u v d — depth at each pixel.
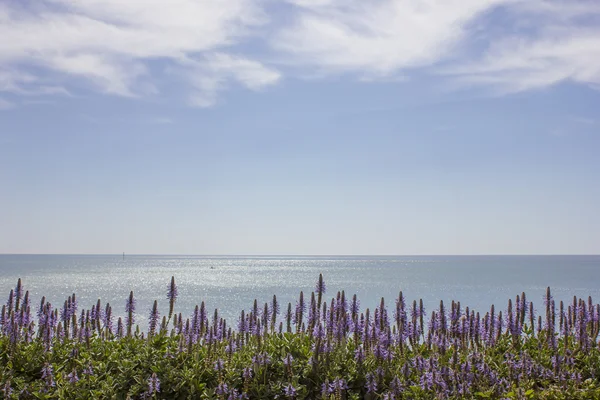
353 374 18.11
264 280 174.00
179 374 17.86
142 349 19.64
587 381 18.14
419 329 20.83
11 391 16.53
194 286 138.88
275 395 17.11
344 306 19.31
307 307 21.20
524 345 21.89
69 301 21.47
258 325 19.12
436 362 17.81
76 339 20.95
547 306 21.28
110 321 22.28
